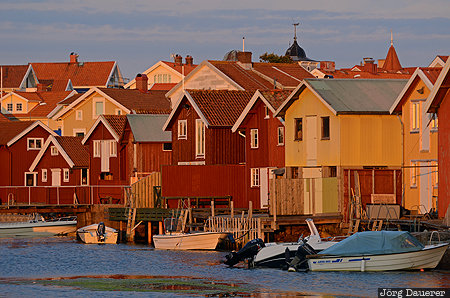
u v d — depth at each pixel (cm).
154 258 16712
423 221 15350
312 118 18412
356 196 16712
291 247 14700
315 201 17100
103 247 19312
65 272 15150
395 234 13875
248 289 12900
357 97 17962
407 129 17262
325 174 17988
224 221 17562
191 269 15012
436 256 13775
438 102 15912
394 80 18800
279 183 16738
